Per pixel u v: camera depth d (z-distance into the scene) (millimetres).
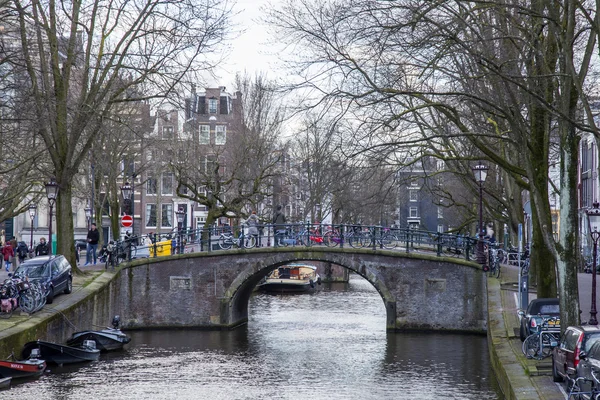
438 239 46844
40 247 52688
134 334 45531
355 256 47438
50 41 38562
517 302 38312
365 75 23844
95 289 39625
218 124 79875
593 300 27203
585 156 69500
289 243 48531
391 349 39844
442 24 22359
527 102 25812
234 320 48906
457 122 26844
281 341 42812
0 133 33125
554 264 30812
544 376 23203
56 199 41500
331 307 61031
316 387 30500
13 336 29359
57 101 37031
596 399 16469
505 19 25344
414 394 28812
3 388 28422
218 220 89000
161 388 29859
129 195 52219
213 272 48094
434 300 46469
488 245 45938
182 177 57938
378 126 24828
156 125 71375
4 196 41719
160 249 52094
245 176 61125
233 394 29141
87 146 40688
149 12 37938
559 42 21141
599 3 20422
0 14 30172
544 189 25672
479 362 35625
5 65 36906
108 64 38562
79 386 29438
